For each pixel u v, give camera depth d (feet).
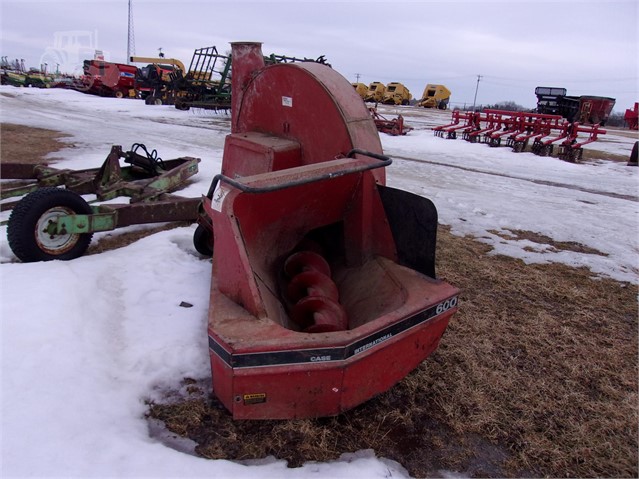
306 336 8.91
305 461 9.02
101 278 14.99
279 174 10.10
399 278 11.34
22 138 42.91
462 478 9.05
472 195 32.60
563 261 20.84
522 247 22.40
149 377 10.89
